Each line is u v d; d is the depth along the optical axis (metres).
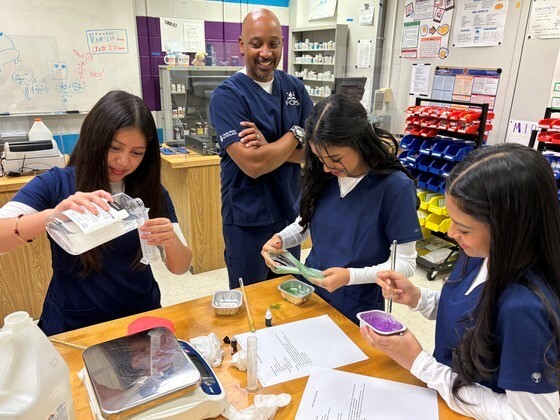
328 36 4.55
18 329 0.65
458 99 3.33
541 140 2.29
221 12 4.44
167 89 3.79
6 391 0.63
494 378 0.86
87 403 0.90
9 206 1.15
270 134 1.86
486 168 0.77
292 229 1.56
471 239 0.83
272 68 1.79
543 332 0.75
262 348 1.11
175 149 3.34
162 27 4.15
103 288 1.33
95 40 3.82
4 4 3.40
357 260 1.35
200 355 0.97
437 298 1.17
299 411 0.90
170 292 2.97
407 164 3.23
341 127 1.19
